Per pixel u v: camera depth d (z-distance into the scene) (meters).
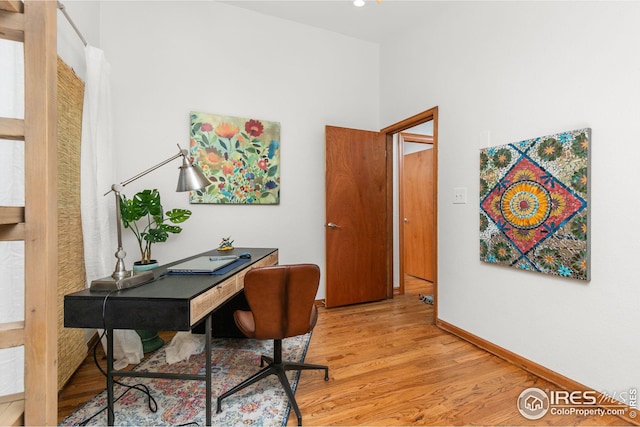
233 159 2.97
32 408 0.80
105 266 2.10
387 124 3.57
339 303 3.36
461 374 1.98
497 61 2.23
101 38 2.57
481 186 2.34
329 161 3.30
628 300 1.54
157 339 2.39
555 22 1.86
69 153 1.96
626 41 1.54
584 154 1.68
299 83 3.29
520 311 2.08
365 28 3.30
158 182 2.74
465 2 2.51
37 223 0.82
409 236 4.87
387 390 1.80
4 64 1.32
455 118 2.62
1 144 1.32
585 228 1.68
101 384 1.88
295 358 2.19
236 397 1.74
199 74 2.87
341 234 3.37
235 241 3.02
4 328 0.80
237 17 3.01
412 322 2.92
